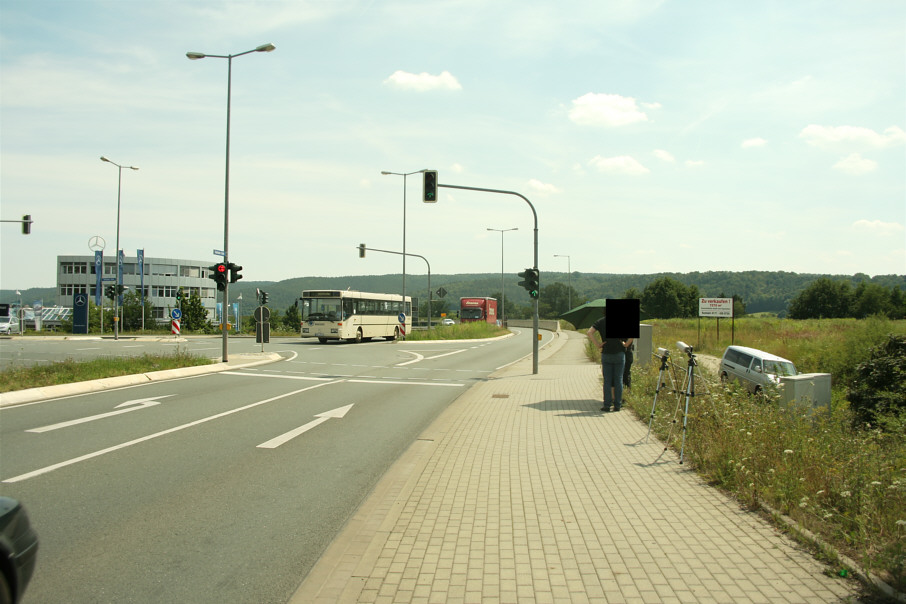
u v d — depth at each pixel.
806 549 4.54
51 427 9.71
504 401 13.15
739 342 32.19
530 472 6.94
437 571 4.18
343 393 14.62
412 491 6.18
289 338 44.50
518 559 4.38
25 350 28.03
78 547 4.77
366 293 38.81
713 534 4.87
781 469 5.92
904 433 8.77
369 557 4.44
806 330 35.16
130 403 12.34
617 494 6.02
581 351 34.62
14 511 3.54
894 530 4.71
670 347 26.83
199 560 4.54
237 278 22.12
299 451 8.28
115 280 48.25
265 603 3.86
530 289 20.23
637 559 4.36
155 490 6.34
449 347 36.12
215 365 20.56
